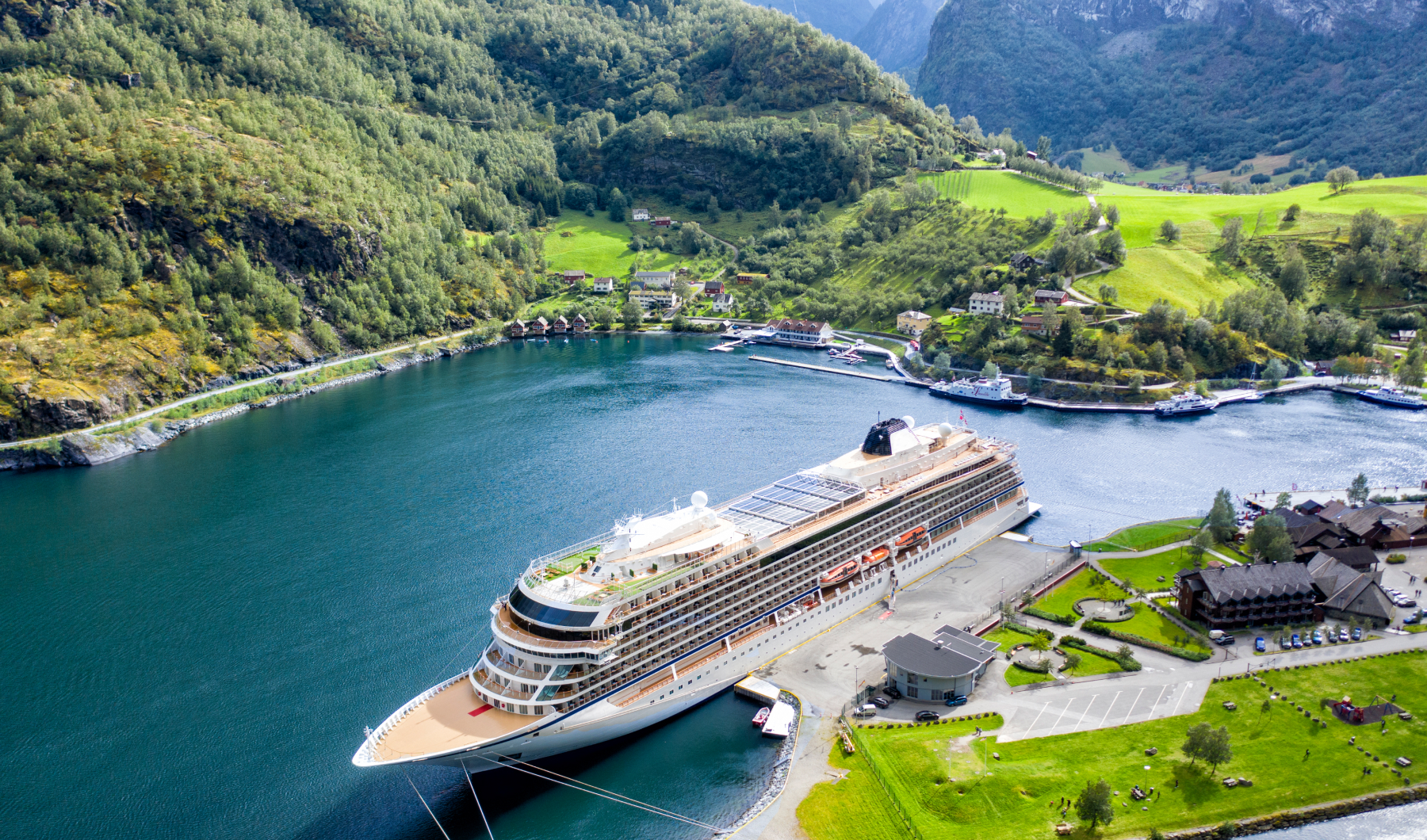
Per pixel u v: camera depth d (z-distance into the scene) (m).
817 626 115.06
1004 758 88.50
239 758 94.56
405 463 190.62
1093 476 175.38
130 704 104.19
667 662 97.38
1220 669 103.19
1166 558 133.50
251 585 133.75
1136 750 89.00
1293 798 82.12
